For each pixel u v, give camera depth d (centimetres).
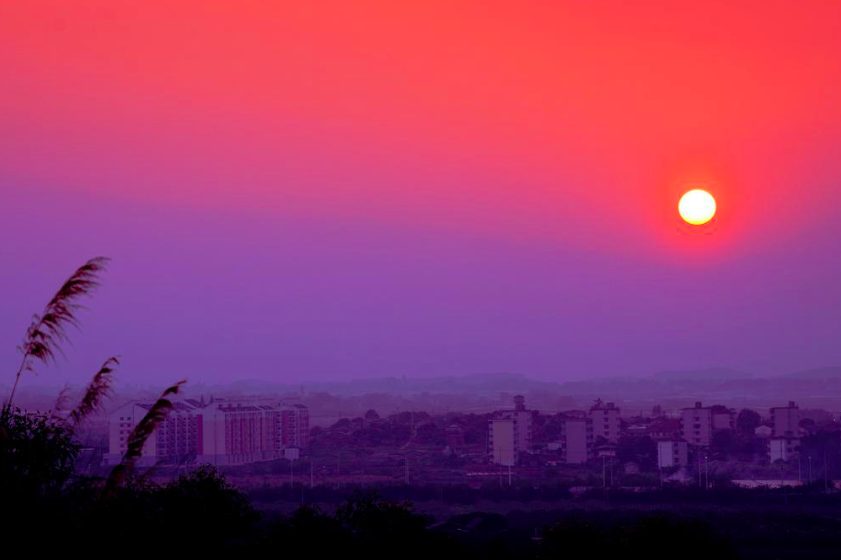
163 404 5991
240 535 11506
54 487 6588
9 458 6431
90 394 6312
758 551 18488
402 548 12544
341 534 12131
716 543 13412
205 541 9931
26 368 6194
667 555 12725
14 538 6131
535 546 16212
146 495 8544
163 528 8506
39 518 6222
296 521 12162
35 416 7156
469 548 15162
